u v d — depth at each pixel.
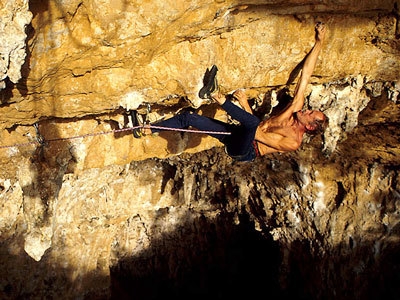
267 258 14.81
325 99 7.62
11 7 4.31
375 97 7.99
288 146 5.91
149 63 6.07
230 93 7.03
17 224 10.06
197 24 5.68
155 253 14.31
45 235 8.16
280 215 12.77
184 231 14.04
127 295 14.48
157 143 8.26
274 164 11.24
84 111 6.54
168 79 6.32
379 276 12.61
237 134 6.05
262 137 5.91
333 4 6.04
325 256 12.54
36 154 7.56
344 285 12.66
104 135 7.82
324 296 13.10
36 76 5.42
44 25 4.95
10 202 9.52
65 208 10.25
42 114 6.42
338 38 6.65
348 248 12.25
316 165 11.08
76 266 11.73
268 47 6.43
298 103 6.10
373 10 6.30
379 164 10.93
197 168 11.88
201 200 13.00
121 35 5.36
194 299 15.78
